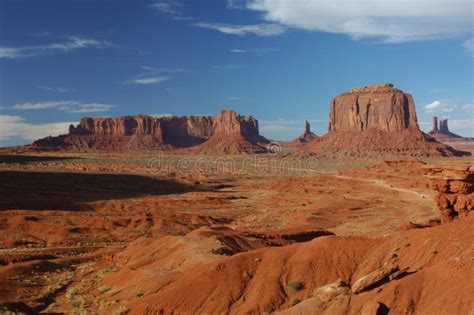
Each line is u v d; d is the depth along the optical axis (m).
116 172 187.62
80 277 46.69
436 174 40.06
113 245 65.50
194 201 113.00
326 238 33.81
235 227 80.69
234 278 32.28
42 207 97.94
